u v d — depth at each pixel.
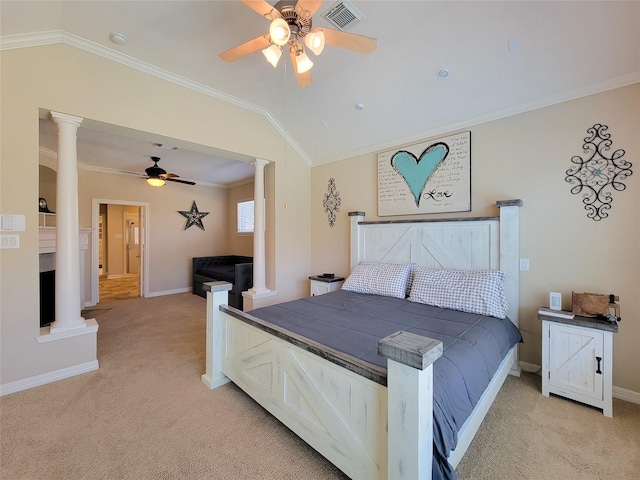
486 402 1.84
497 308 2.36
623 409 2.09
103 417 1.99
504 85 2.57
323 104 3.48
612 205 2.26
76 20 2.30
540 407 2.12
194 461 1.61
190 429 1.87
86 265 5.29
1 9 1.98
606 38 2.03
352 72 2.94
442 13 2.22
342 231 4.24
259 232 4.01
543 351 2.28
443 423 1.20
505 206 2.67
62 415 2.01
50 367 2.46
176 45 2.61
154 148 4.58
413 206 3.43
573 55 2.19
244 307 4.12
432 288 2.72
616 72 2.18
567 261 2.46
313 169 4.63
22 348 2.35
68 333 2.54
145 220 6.16
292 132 4.18
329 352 1.49
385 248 3.62
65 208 2.54
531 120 2.62
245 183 6.98
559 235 2.49
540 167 2.58
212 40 2.55
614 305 2.12
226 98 3.47
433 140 3.25
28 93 2.34
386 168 3.68
